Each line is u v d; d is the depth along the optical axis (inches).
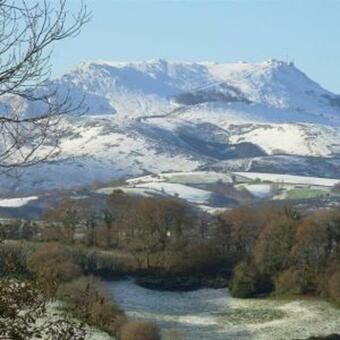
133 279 6579.7
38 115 752.3
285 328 5049.2
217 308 5733.3
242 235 7283.5
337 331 4972.9
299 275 6023.6
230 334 4891.7
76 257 5851.4
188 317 5369.1
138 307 5521.7
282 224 6461.6
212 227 7721.5
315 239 6264.8
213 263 7027.6
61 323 897.5
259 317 5423.2
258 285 6181.1
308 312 5492.1
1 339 844.0
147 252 7057.1
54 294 887.7
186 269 6894.7
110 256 6752.0
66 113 765.3
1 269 864.3
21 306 850.1
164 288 6382.9
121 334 3572.8
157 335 3932.1
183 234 7573.8
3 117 741.9
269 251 6304.1
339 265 6008.9
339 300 5634.8
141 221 7386.8
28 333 855.1
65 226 7022.6
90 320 975.0
